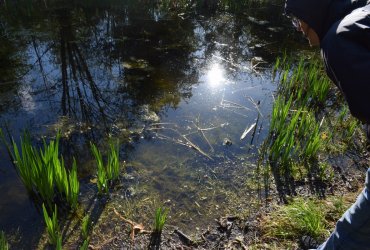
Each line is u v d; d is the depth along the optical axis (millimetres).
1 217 2584
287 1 1617
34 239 2424
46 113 3924
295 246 2387
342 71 1248
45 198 2668
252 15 7965
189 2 7824
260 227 2574
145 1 7648
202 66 5355
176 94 4500
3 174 2980
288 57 5770
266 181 3082
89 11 7176
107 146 3430
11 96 4227
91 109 4051
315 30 1557
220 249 2416
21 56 5250
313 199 2855
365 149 3523
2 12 6684
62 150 3350
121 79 4781
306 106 4242
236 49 6090
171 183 3014
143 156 3322
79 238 2439
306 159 3330
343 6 1426
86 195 2822
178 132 3725
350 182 3086
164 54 5664
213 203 2824
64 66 5055
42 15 6781
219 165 3266
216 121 3967
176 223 2617
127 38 6137
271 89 4766
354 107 1250
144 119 3924
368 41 1215
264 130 3848
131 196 2846
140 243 2432
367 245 1683
